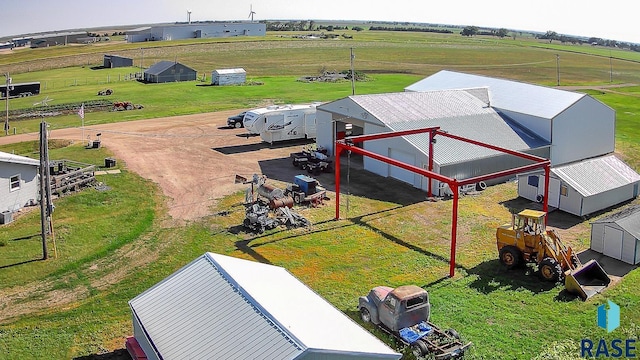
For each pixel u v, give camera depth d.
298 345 14.18
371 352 14.74
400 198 36.22
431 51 157.75
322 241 28.97
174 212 33.47
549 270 23.70
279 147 50.38
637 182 35.88
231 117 59.38
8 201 32.81
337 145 31.98
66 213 32.97
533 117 44.31
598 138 47.28
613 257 26.94
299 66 121.88
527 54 158.50
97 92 86.81
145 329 16.89
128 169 42.81
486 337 19.67
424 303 19.48
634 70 128.12
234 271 18.52
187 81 99.12
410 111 43.97
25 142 53.41
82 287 24.05
